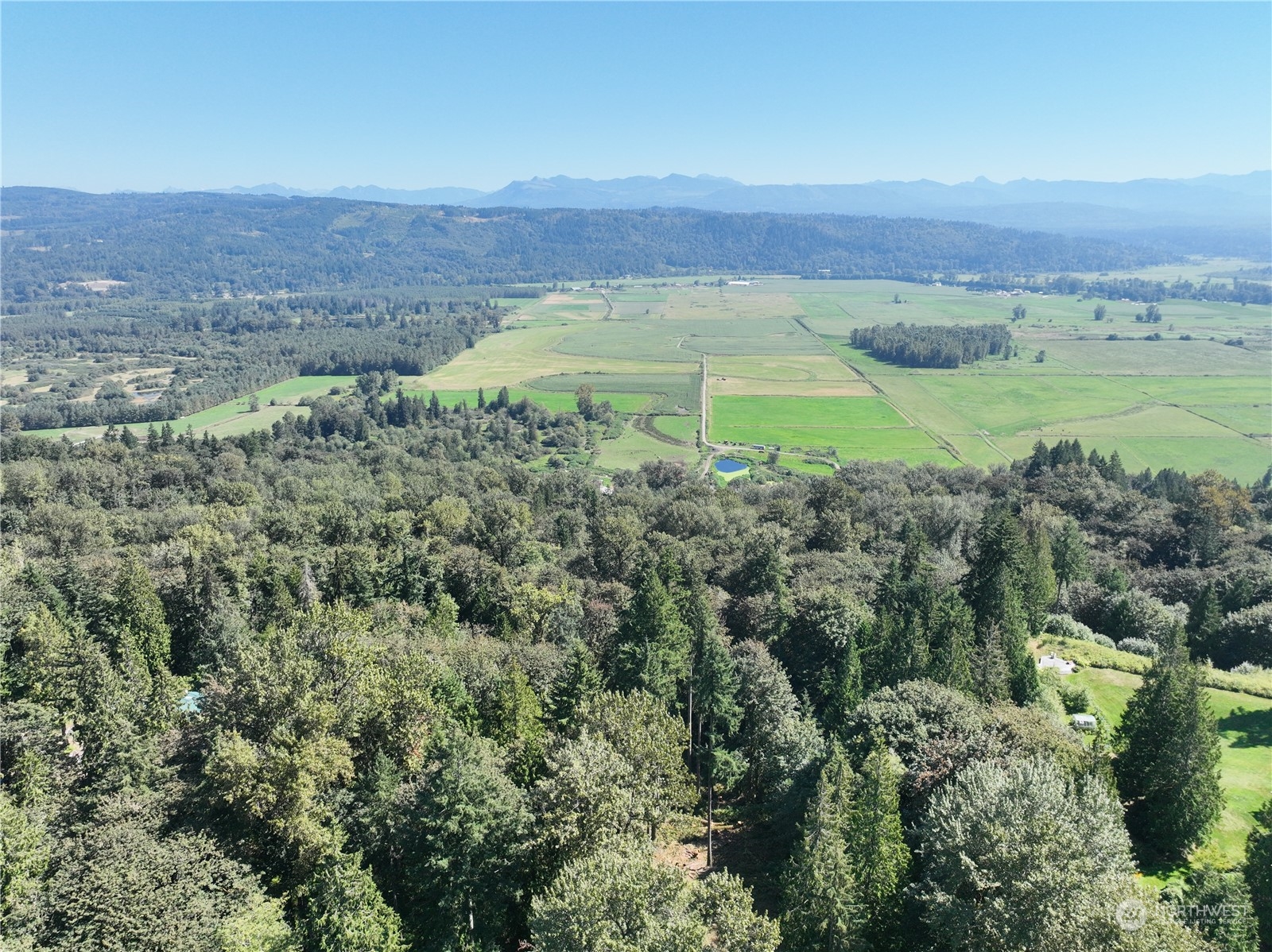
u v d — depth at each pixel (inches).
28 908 1637.6
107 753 2229.3
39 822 1892.2
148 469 7519.7
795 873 2092.8
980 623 3737.7
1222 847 2522.1
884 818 2009.1
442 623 3870.6
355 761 2474.2
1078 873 1713.8
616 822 2065.7
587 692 2851.9
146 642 3533.5
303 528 5241.1
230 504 6560.0
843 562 4909.0
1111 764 2603.3
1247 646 4109.3
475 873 1991.9
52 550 5093.5
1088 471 7062.0
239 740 2089.1
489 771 2129.7
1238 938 1914.4
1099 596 4717.0
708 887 1817.2
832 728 2994.6
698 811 2886.3
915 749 2459.4
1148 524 5984.3
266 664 2407.7
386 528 5167.3
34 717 2503.7
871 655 3385.8
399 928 1888.5
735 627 4165.8
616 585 4520.2
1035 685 3201.3
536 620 3917.3
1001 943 1694.1
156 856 1771.7
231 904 1765.5
